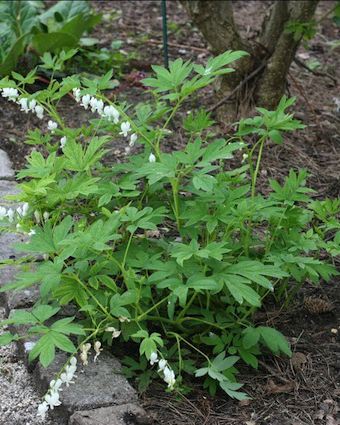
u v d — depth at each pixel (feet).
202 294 5.44
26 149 7.88
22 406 4.93
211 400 5.06
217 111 8.45
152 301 5.27
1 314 5.62
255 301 4.74
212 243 4.91
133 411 4.74
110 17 11.27
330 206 5.65
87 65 9.52
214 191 5.35
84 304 4.90
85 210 5.63
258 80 8.42
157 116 5.60
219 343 5.20
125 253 5.02
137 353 5.34
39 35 8.73
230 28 8.28
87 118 8.47
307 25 8.15
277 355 5.39
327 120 8.59
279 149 7.97
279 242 5.54
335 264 6.27
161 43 10.57
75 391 4.85
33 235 4.96
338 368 5.33
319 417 4.94
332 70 9.93
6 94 5.52
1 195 6.87
